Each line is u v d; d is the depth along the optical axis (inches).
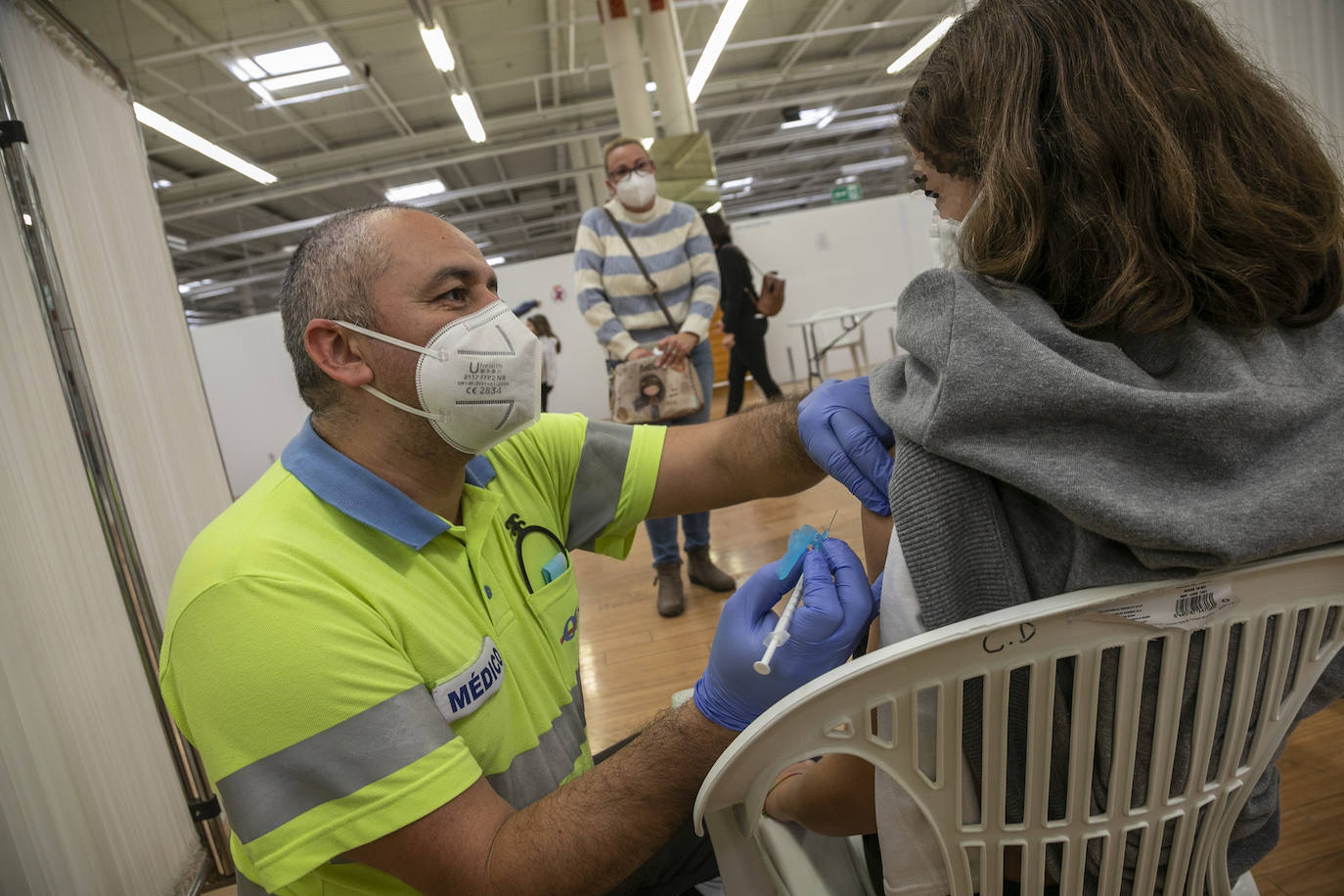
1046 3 22.9
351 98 336.2
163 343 78.9
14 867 48.0
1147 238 20.9
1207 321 21.7
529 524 36.9
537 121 420.8
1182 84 21.1
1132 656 20.4
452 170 491.8
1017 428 19.7
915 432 21.0
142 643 63.2
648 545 144.2
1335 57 76.4
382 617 28.2
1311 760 59.2
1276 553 19.1
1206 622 20.3
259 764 25.8
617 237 106.7
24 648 52.8
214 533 28.5
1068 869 22.8
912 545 21.4
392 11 260.8
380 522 29.7
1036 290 23.0
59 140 64.7
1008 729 21.4
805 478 40.4
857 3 334.6
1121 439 19.3
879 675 19.6
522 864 25.8
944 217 28.0
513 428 33.0
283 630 25.9
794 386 339.0
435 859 26.0
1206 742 21.9
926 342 21.1
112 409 66.5
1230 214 20.7
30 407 58.2
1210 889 25.2
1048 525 21.3
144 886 62.0
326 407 32.3
